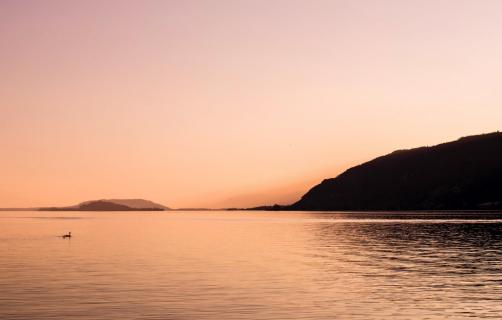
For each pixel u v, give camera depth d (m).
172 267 42.81
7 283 33.78
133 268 42.03
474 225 125.38
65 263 45.62
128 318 24.08
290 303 27.59
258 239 82.06
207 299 28.58
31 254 54.50
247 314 25.02
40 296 29.20
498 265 44.56
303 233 100.12
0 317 24.12
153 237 88.12
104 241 76.94
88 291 30.86
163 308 26.20
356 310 25.97
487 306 26.88
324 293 30.55
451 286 33.09
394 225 132.00
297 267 43.25
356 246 66.62
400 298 29.02
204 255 53.75
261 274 38.56
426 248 62.53
